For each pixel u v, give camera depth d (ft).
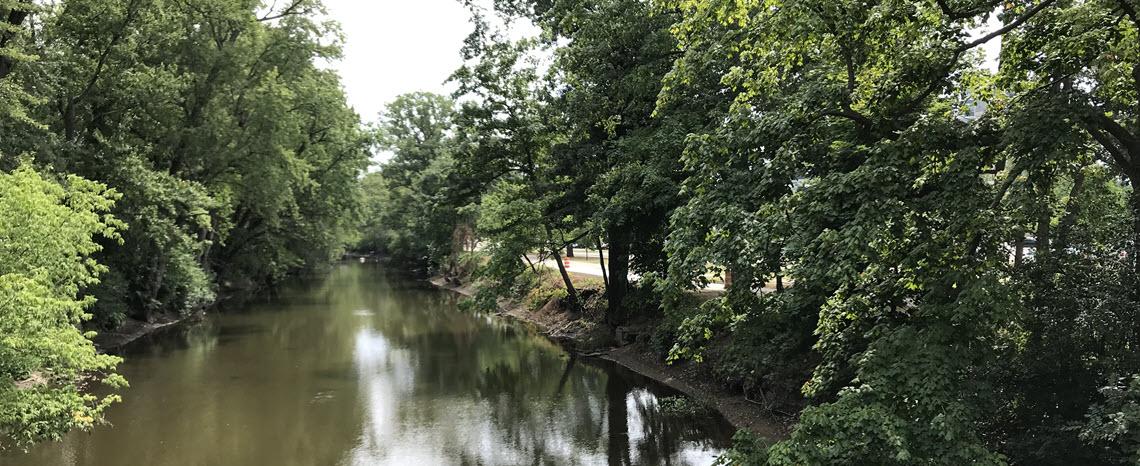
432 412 54.34
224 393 60.08
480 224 88.12
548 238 80.48
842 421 25.45
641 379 63.87
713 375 55.72
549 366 71.15
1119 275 27.04
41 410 35.50
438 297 144.36
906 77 30.07
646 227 64.34
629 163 61.52
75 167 69.31
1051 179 26.50
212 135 90.22
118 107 76.28
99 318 83.82
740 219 32.07
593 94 66.54
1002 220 24.98
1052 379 26.91
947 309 25.75
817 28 29.73
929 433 24.35
